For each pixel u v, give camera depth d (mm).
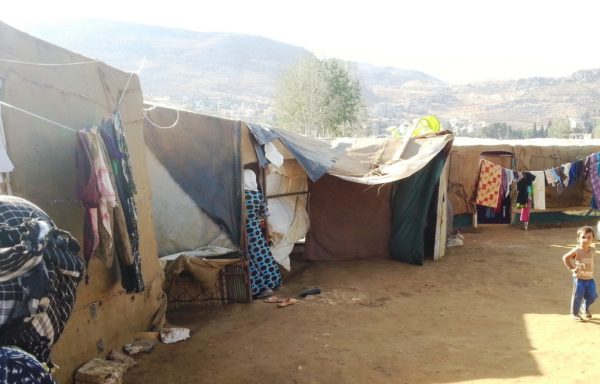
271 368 5113
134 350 5312
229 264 7145
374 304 7398
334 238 10289
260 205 8086
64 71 4391
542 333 6129
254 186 8023
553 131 78438
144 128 6855
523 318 6750
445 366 5168
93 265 4707
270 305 7293
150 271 6066
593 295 6551
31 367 1771
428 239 10367
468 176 13719
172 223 7156
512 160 14250
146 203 6035
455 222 13906
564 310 7102
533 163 14477
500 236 12992
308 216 10078
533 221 14852
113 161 4512
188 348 5613
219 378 4879
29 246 1783
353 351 5574
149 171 6957
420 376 4926
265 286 8039
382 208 10406
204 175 7332
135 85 5832
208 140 7367
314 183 10148
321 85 45750
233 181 7535
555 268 9625
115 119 4508
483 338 5988
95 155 4020
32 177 3906
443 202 10320
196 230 7336
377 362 5273
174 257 6945
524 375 4914
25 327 1864
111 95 5238
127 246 4535
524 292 8070
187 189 7215
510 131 117625
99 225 4098
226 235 7488
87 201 4043
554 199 14820
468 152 13711
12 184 3684
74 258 2148
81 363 4547
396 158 10125
